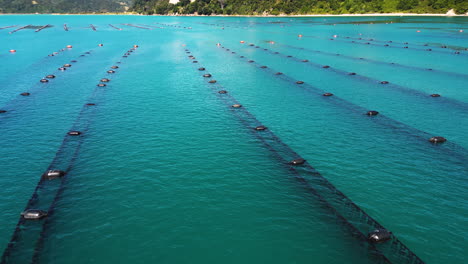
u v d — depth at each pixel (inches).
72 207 744.3
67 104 1435.8
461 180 836.6
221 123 1213.1
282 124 1202.0
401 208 733.3
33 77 1914.4
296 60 2406.5
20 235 661.3
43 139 1081.4
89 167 908.0
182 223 697.0
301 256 613.0
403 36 3641.7
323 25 5324.8
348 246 633.6
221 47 3097.9
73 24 6756.9
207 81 1817.2
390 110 1341.0
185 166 912.3
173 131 1141.7
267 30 4758.9
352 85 1712.6
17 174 872.9
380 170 884.6
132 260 606.2
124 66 2233.0
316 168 899.4
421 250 617.6
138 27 5890.8
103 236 661.3
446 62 2241.6
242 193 794.8
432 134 1110.4
